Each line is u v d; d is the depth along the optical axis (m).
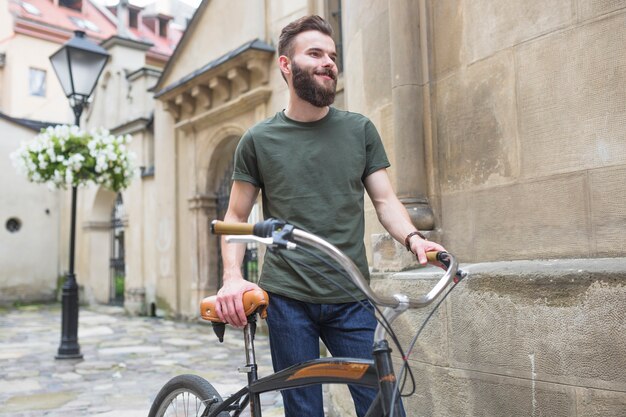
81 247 16.88
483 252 2.90
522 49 2.70
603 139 2.37
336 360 1.73
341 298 2.04
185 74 12.15
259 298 1.88
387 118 3.53
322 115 2.11
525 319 2.42
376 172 2.16
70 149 7.50
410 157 3.28
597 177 2.38
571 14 2.49
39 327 11.50
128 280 13.80
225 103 10.77
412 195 3.26
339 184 2.06
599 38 2.39
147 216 13.43
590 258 2.38
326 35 2.06
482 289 2.61
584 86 2.44
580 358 2.22
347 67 4.23
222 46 11.01
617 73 2.33
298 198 2.05
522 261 2.63
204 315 2.00
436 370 2.85
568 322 2.26
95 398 5.18
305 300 2.05
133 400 5.09
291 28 2.07
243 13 10.40
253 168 2.13
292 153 2.07
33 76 24.47
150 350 8.04
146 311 13.23
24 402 5.04
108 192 16.28
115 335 9.73
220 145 11.23
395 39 3.36
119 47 15.09
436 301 2.86
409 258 3.30
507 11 2.78
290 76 2.07
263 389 1.93
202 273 11.48
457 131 3.08
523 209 2.68
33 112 23.81
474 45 2.97
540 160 2.61
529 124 2.66
